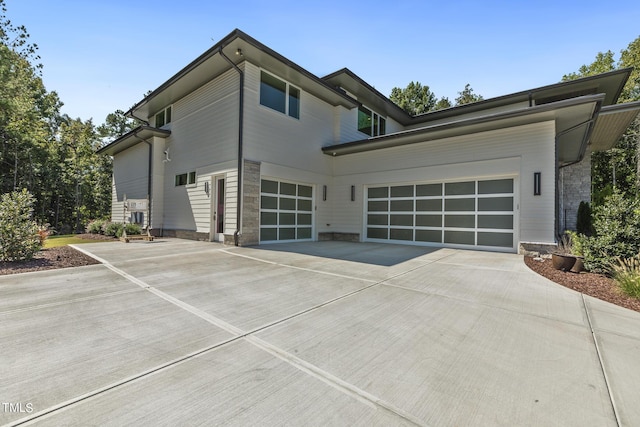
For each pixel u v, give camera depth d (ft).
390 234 35.53
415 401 6.39
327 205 39.83
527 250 25.90
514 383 7.11
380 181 35.94
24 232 20.07
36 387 6.59
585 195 41.73
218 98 32.45
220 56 28.78
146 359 7.93
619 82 35.37
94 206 78.69
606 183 55.11
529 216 26.09
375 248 29.86
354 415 5.91
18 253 19.69
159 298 13.04
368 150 37.04
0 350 8.22
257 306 12.30
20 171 64.85
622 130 33.71
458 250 28.96
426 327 10.39
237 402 6.23
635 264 15.79
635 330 10.28
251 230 29.99
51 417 5.65
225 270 18.62
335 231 39.88
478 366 7.88
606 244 17.92
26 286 14.43
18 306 11.68
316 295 13.87
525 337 9.68
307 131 36.81
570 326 10.57
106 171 79.30
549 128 25.49
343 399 6.41
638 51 53.62
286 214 34.50
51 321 10.32
